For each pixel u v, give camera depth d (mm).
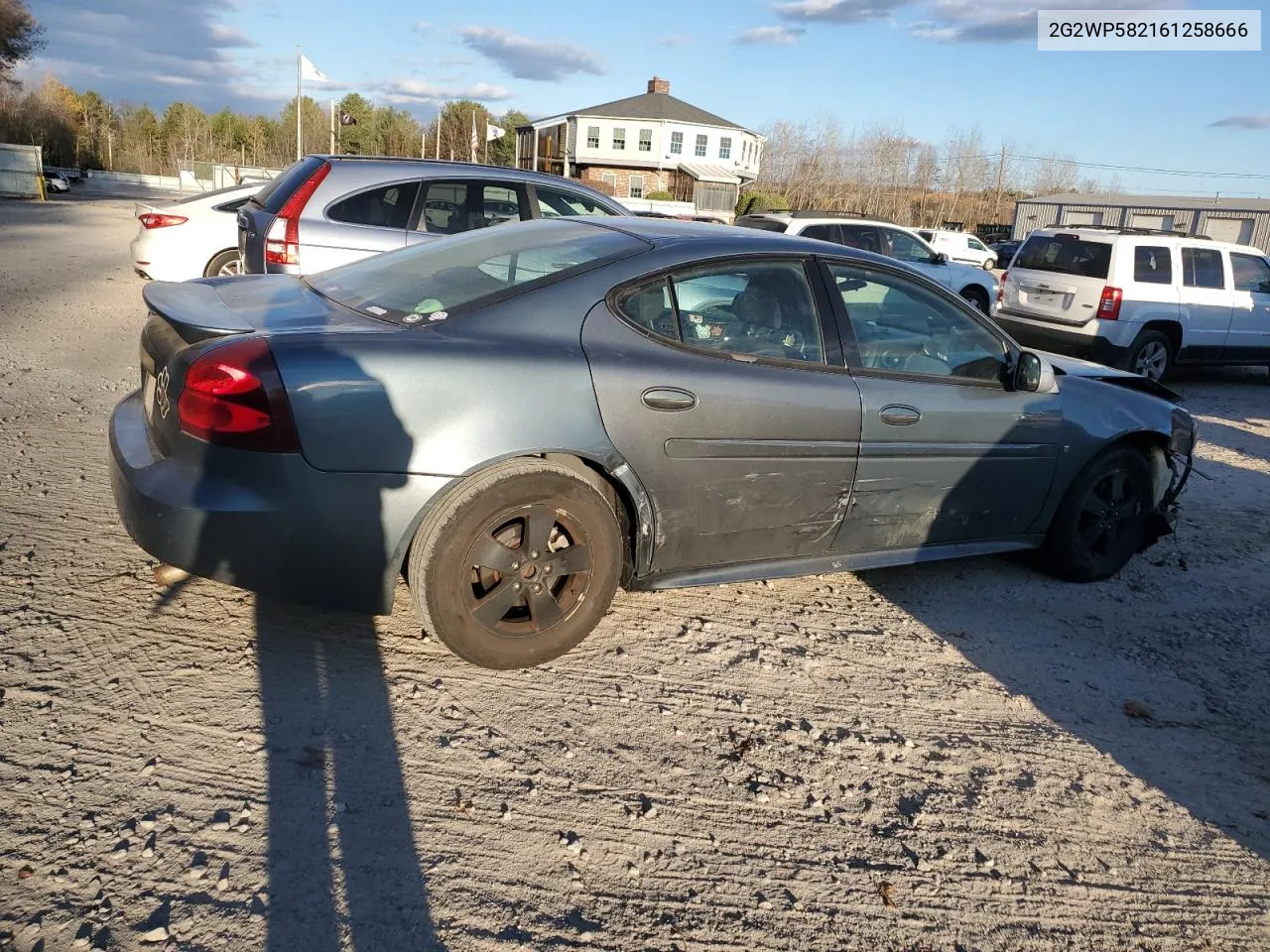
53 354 7199
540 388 3064
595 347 3234
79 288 10867
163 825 2363
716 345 3516
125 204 33062
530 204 7703
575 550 3230
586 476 3242
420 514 2955
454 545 2998
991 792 2945
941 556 4215
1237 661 4004
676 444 3328
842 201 63031
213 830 2371
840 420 3670
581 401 3133
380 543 2936
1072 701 3557
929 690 3520
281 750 2713
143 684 2938
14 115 68500
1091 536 4648
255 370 2773
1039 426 4273
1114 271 10719
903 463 3885
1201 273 11109
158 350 3129
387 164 7238
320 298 3520
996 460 4168
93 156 87750
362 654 3264
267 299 3449
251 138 95125
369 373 2863
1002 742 3236
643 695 3244
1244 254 11461
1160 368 11070
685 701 3244
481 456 2980
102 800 2424
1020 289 11703
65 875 2170
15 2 39531
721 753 2977
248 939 2066
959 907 2449
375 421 2854
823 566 3896
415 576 3029
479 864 2381
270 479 2795
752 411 3463
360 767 2684
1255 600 4691
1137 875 2652
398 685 3105
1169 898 2576
